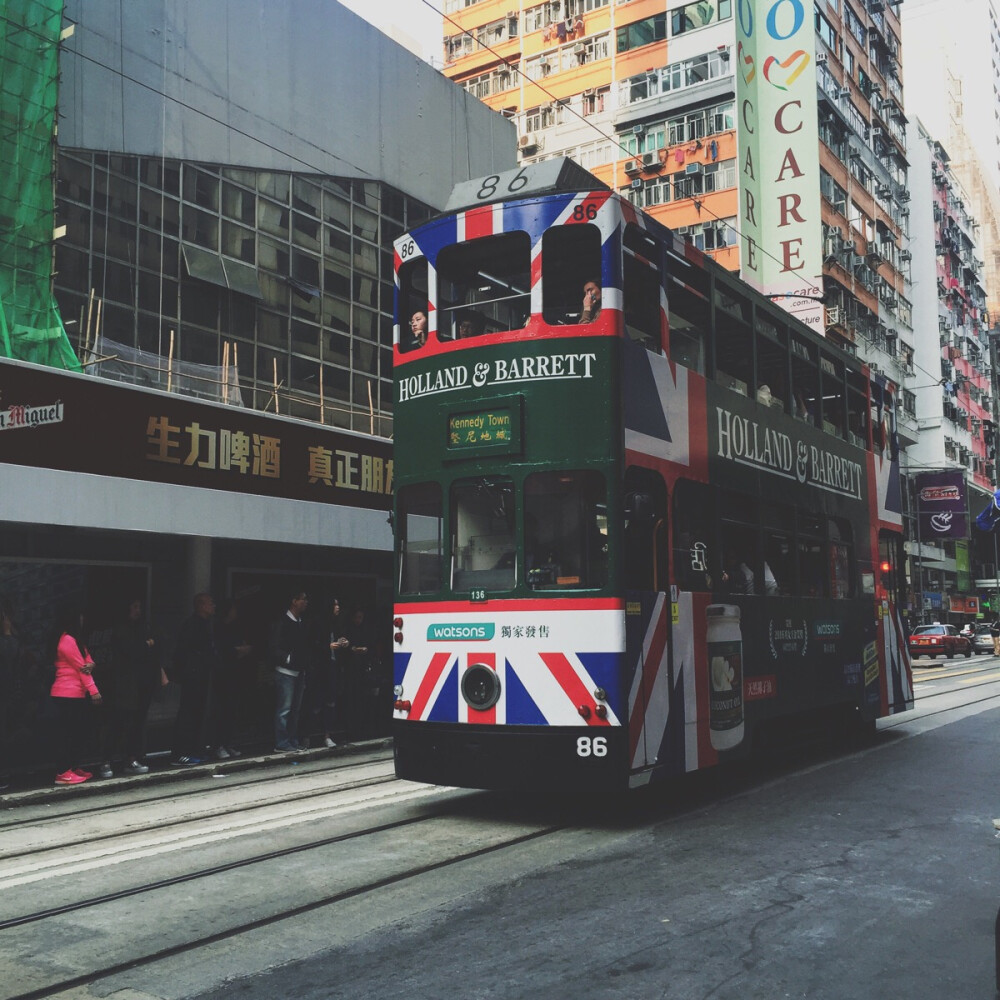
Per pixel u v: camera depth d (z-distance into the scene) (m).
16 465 9.34
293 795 8.74
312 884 5.79
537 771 7.13
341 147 16.09
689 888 5.65
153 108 13.17
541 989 4.14
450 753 7.44
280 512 12.12
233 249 14.17
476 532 7.63
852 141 43.16
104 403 10.18
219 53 14.12
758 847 6.66
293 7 15.31
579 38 41.91
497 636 7.38
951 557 61.00
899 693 13.03
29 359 11.10
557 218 7.60
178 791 9.04
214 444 11.35
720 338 9.09
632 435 7.47
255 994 4.12
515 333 7.61
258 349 14.40
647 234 7.99
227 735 10.85
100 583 11.38
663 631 7.65
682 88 38.59
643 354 7.74
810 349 11.18
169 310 13.16
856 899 5.42
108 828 7.41
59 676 9.18
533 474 7.41
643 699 7.31
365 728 12.90
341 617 13.84
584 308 7.48
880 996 4.07
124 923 5.09
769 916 5.12
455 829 7.32
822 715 10.91
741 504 9.16
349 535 13.09
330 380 15.59
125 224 12.70
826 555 11.07
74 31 12.29
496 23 45.12
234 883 5.83
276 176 14.92
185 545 12.27
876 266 46.06
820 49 39.34
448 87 18.36
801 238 37.72
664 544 7.82
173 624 12.12
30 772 9.67
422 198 17.62
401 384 8.21
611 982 4.21
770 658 9.45
